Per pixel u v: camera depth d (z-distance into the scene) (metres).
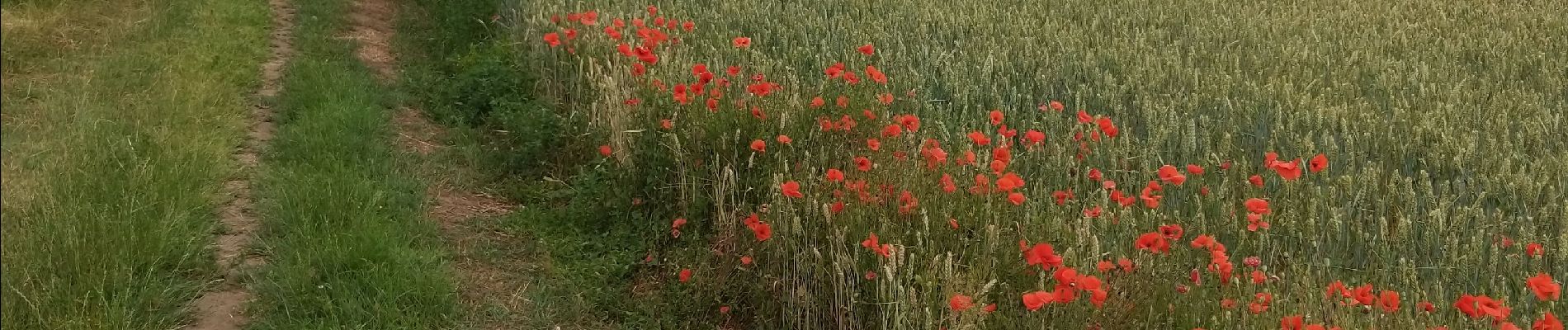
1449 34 8.28
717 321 4.18
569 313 4.20
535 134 5.84
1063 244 3.58
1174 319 3.22
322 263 4.13
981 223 3.70
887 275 3.12
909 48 7.50
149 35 7.51
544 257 4.72
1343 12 9.23
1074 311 3.05
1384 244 3.78
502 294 4.34
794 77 6.03
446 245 4.71
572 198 5.29
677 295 4.29
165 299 3.81
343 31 9.41
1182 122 5.45
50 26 7.07
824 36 7.84
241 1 9.35
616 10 8.66
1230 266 3.23
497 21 8.97
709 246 4.62
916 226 3.73
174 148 5.22
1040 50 7.11
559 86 6.94
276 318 3.79
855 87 5.62
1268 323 3.04
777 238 3.91
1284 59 7.15
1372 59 7.23
